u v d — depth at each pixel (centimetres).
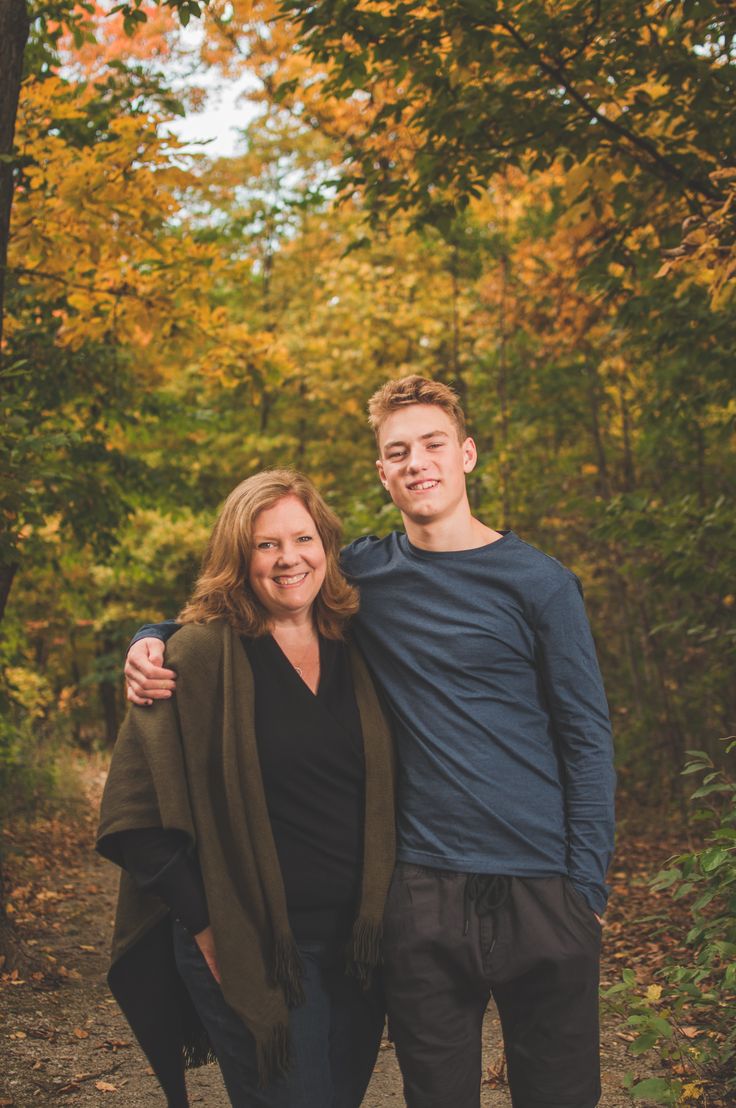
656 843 889
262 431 1627
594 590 1362
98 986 480
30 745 1105
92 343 782
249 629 226
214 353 790
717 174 407
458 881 217
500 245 1178
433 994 217
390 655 230
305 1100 208
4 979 470
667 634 1024
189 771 213
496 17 498
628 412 1195
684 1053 325
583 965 216
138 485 940
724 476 912
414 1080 219
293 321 1586
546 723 226
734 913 324
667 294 637
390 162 643
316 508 231
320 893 220
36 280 728
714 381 670
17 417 530
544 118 558
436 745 221
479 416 1395
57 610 1769
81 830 976
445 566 228
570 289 870
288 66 1009
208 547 235
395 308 1436
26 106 629
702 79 524
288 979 208
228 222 1461
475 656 221
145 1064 383
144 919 225
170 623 236
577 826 221
